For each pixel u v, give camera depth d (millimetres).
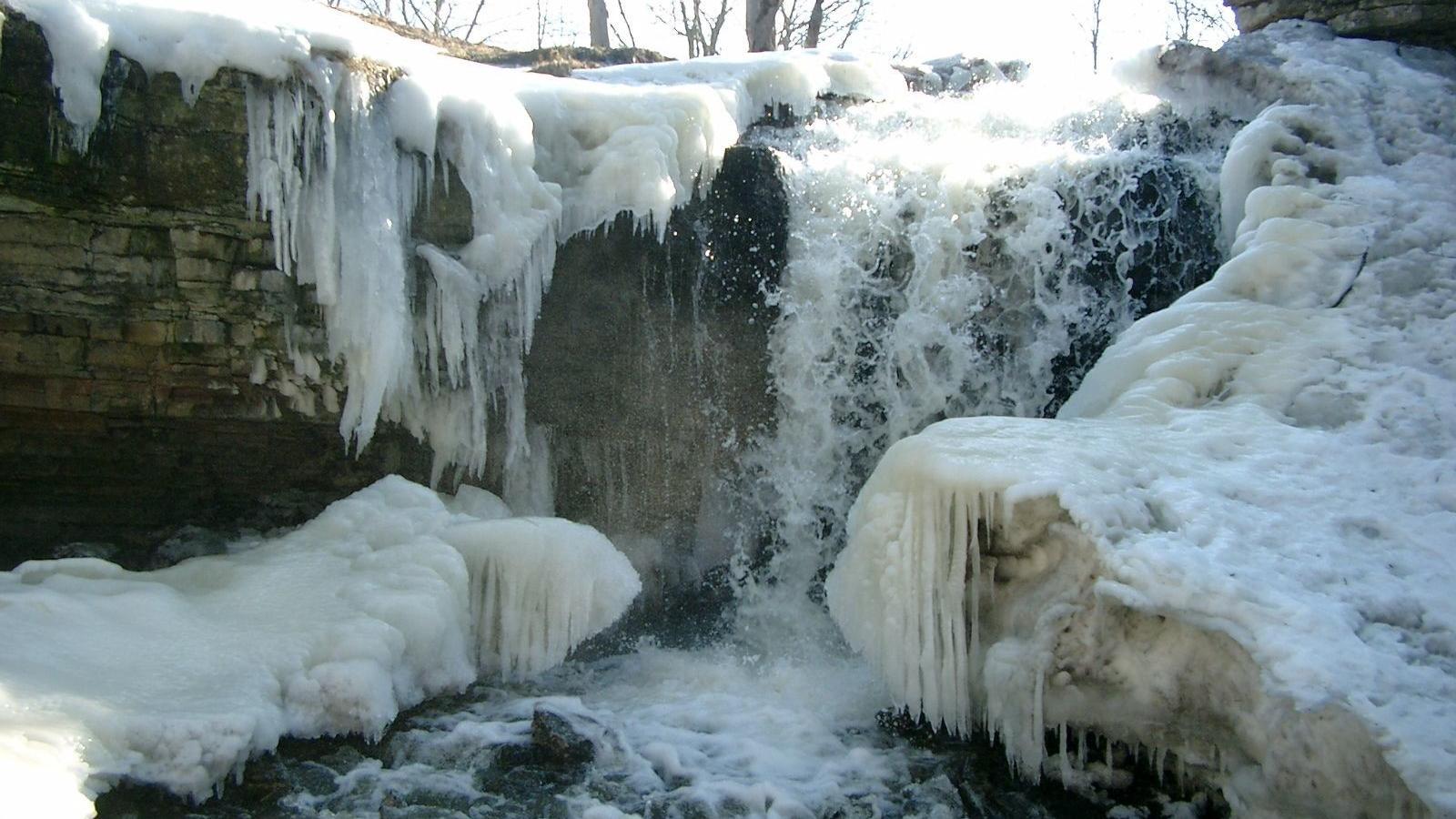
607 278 7742
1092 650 5301
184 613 5445
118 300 6164
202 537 6863
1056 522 5445
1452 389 6320
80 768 4184
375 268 6609
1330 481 5719
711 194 8055
